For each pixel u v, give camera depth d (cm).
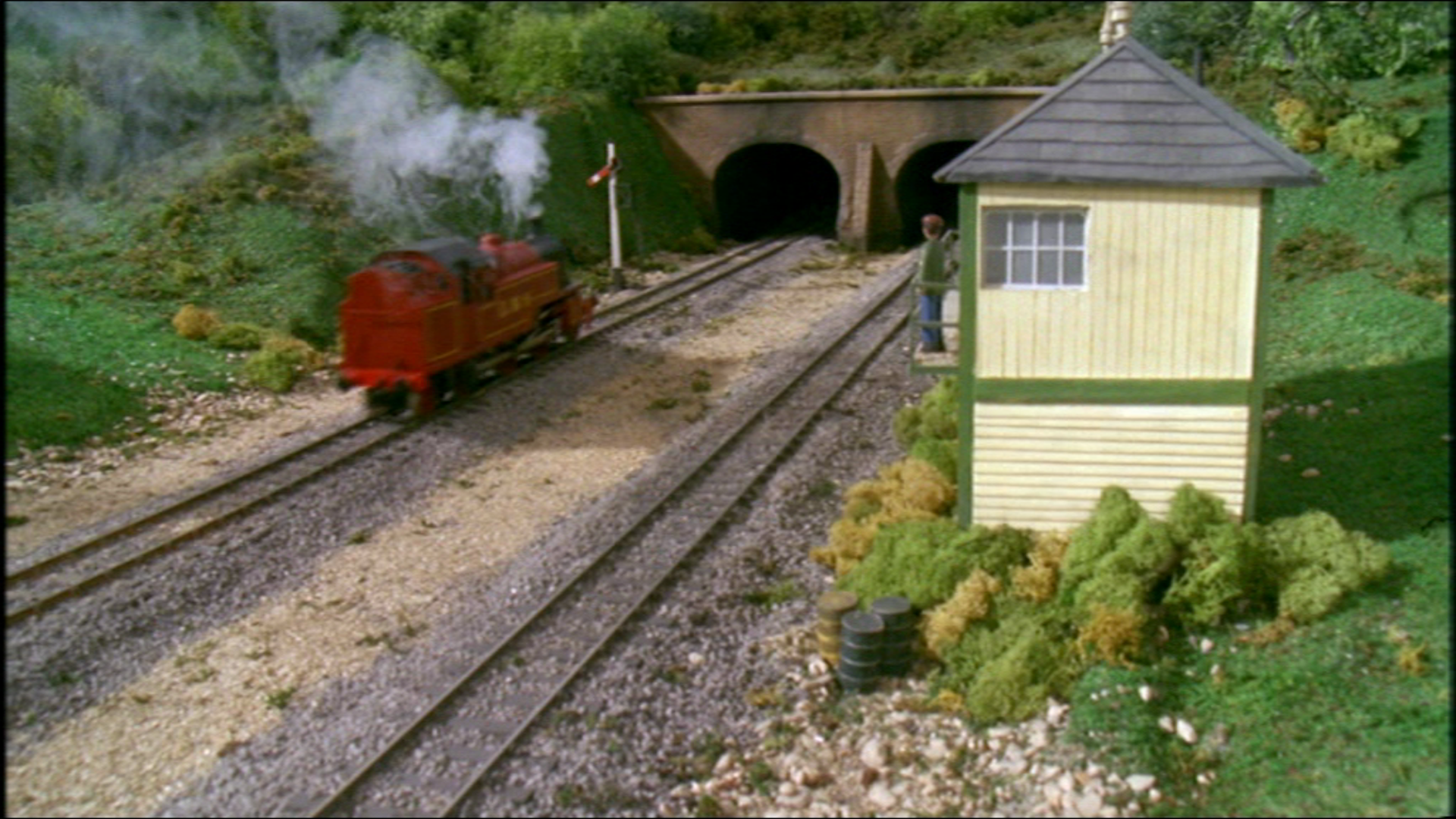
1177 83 1206
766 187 4141
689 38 4447
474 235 2833
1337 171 2389
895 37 4462
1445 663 1038
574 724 1100
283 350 2111
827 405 1964
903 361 2200
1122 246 1209
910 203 3812
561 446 1861
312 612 1344
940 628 1176
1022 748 1060
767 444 1797
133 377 1961
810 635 1255
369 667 1227
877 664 1155
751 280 3034
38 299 2114
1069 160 1187
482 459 1800
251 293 2308
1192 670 1122
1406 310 1809
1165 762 1021
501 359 2127
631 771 1043
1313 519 1202
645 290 2911
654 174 3631
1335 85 2589
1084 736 1045
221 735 1117
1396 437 1448
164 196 2508
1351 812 922
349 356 1898
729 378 2188
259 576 1421
